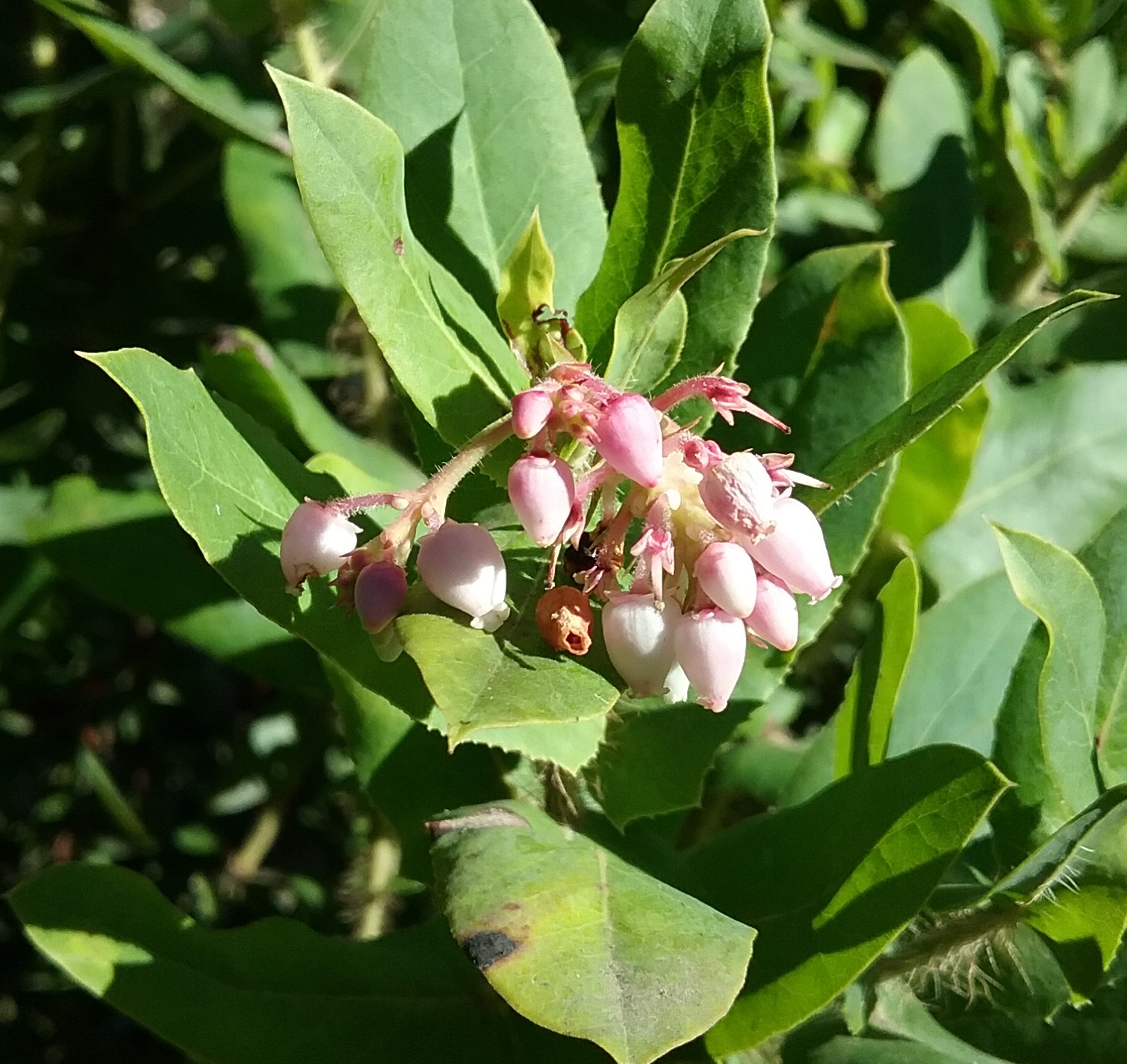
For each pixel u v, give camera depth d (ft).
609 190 0.61
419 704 0.32
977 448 0.50
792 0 0.64
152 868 0.80
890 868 0.31
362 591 0.28
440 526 0.29
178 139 0.67
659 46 0.35
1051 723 0.34
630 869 0.31
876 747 0.37
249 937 0.37
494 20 0.39
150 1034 0.81
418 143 0.39
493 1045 0.38
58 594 0.73
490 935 0.28
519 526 0.35
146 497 0.50
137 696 0.78
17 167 0.62
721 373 0.37
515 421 0.28
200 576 0.49
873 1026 0.38
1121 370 0.57
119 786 0.82
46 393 0.66
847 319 0.42
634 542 0.34
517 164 0.39
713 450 0.29
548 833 0.31
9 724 0.78
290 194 0.58
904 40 0.70
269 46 0.56
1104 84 0.61
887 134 0.57
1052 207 0.59
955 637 0.47
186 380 0.31
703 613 0.29
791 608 0.30
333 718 0.67
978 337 0.57
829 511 0.40
